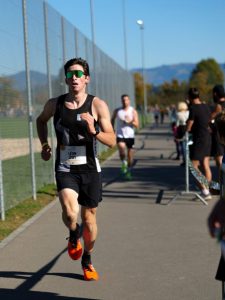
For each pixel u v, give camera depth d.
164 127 51.22
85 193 5.43
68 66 5.33
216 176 14.08
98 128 5.41
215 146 10.48
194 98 10.38
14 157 9.44
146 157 20.48
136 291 5.23
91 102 5.37
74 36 14.93
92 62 18.92
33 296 5.13
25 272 5.86
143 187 12.29
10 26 8.86
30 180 10.30
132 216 8.88
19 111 9.55
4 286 5.41
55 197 10.61
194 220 8.51
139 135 37.03
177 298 5.02
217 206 3.48
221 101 10.22
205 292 5.17
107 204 10.06
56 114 5.39
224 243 3.32
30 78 10.15
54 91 12.21
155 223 8.30
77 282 5.52
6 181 9.12
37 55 10.68
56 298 5.07
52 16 12.01
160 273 5.77
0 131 8.27
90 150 5.39
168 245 6.94
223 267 3.98
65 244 7.02
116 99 29.09
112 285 5.41
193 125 10.40
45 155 5.81
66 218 5.37
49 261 6.26
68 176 5.39
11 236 7.44
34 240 7.23
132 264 6.11
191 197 10.70
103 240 7.23
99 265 6.09
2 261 6.27
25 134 9.98
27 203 9.80
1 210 8.30
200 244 6.98
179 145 19.22
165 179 13.68
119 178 14.00
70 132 5.32
